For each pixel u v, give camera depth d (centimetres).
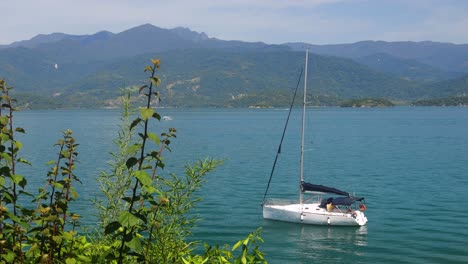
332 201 5000
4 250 536
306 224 4900
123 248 563
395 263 3700
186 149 12700
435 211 5494
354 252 3988
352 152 12256
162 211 684
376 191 6900
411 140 15762
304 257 3878
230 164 9694
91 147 12756
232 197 6247
